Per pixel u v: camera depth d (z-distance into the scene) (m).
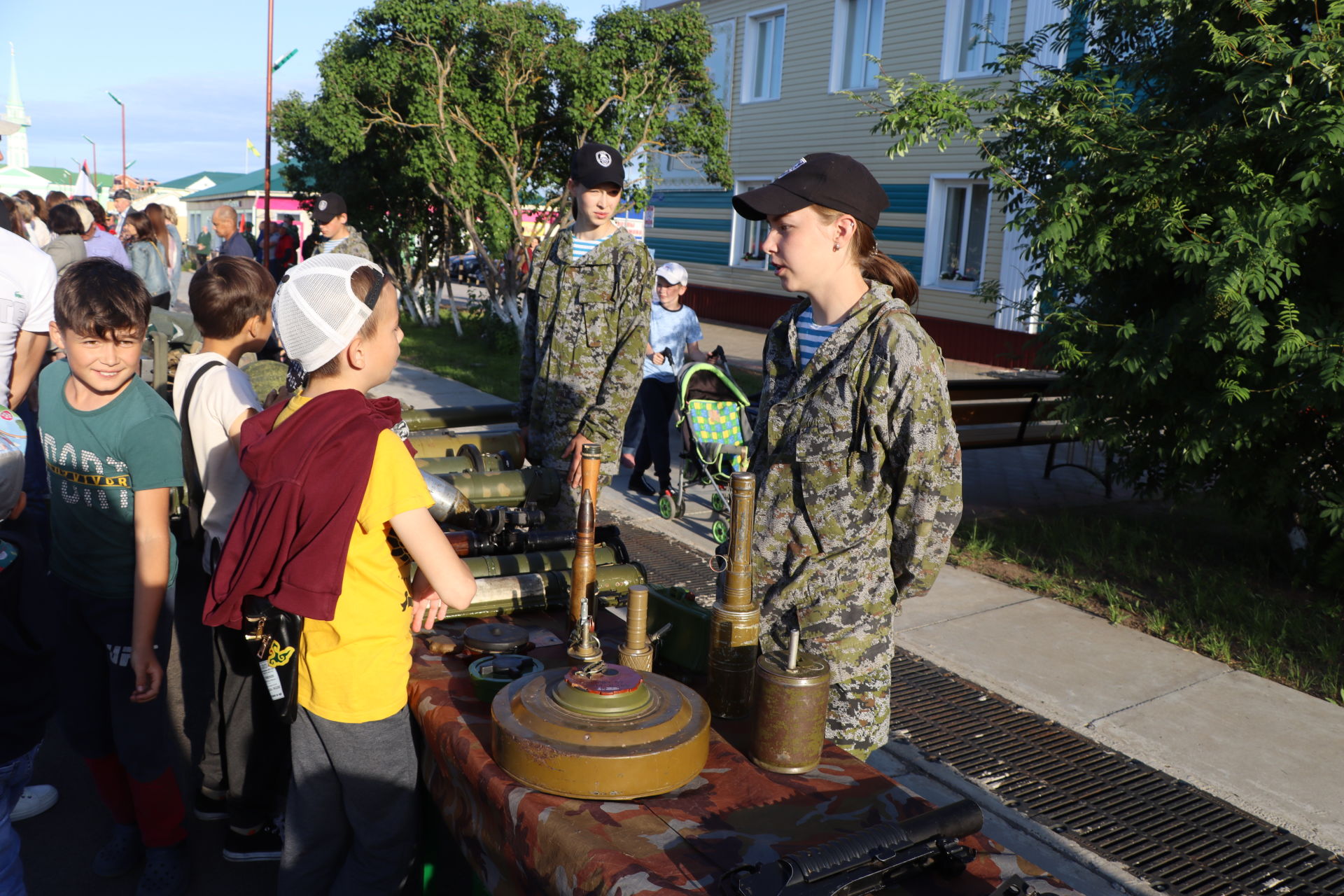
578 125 13.34
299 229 16.92
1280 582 5.50
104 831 2.99
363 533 1.83
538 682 1.79
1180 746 3.63
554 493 3.33
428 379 11.49
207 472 2.50
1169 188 5.04
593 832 1.49
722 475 6.06
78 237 7.53
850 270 2.04
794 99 18.11
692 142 13.70
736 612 1.94
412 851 2.06
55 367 2.49
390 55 12.97
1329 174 4.52
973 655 4.40
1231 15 5.07
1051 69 5.95
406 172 13.44
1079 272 5.41
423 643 2.28
